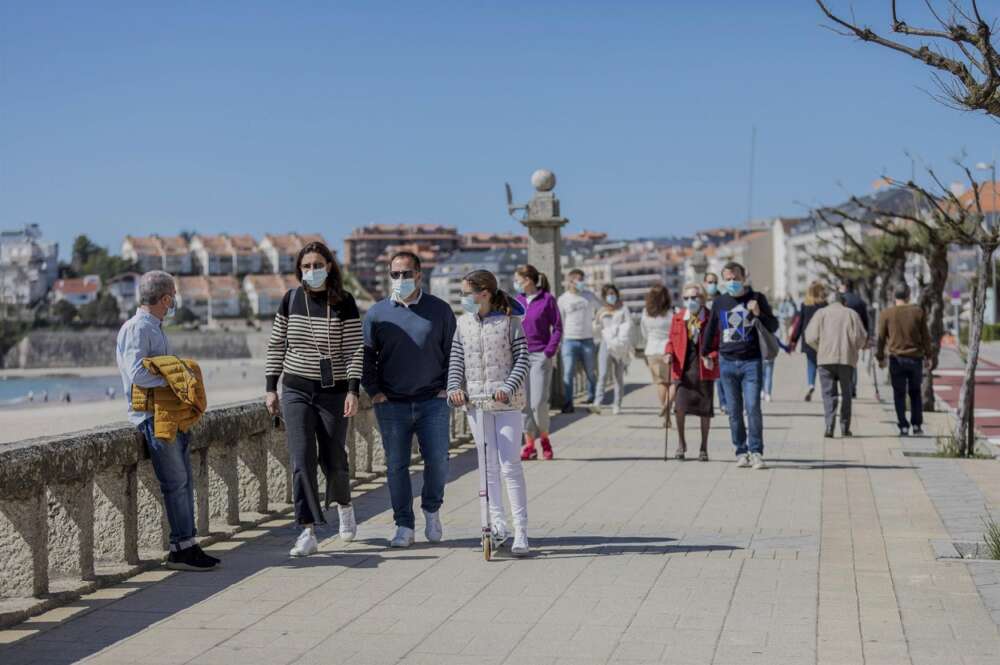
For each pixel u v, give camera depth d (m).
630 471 14.99
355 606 7.91
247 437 11.49
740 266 15.34
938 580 8.48
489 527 9.48
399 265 10.23
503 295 9.96
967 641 6.85
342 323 9.88
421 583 8.60
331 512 11.98
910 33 9.23
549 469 15.21
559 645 6.88
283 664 6.58
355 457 14.19
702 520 11.26
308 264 9.80
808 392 26.55
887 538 10.20
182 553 9.09
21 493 7.80
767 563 9.14
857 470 15.00
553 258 23.14
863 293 59.28
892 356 19.55
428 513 10.30
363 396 14.52
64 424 39.56
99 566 9.00
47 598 7.90
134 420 9.07
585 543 10.09
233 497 10.86
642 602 7.91
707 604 7.82
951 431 19.86
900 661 6.46
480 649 6.82
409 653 6.77
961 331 77.00
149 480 9.66
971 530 10.55
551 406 24.09
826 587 8.29
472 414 9.80
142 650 6.89
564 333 23.42
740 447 15.41
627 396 28.34
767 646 6.79
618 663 6.50
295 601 8.08
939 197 15.91
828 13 9.39
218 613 7.75
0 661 6.66
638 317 30.41
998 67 8.96
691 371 15.98
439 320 10.23
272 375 9.88
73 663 6.62
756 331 15.12
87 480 8.55
